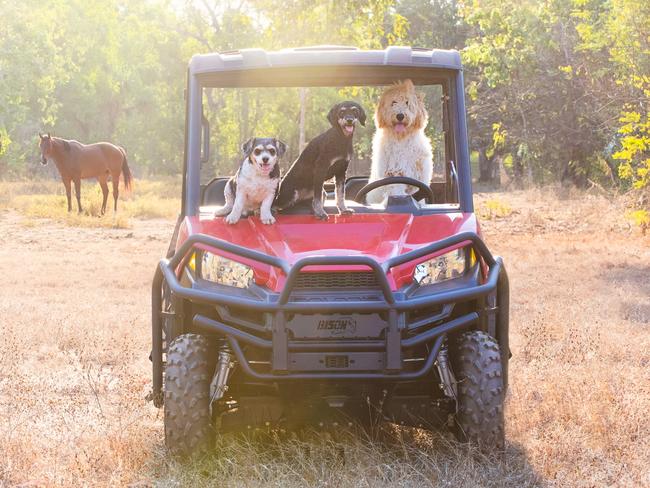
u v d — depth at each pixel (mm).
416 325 4379
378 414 4734
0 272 12633
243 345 4590
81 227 20266
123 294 10797
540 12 25609
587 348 7203
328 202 5656
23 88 31578
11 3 31031
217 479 4355
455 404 4641
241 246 4582
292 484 4320
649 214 16109
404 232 4824
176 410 4430
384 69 5441
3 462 4660
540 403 5668
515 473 4438
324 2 16703
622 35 18391
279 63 5328
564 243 15117
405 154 6617
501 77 19828
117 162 23406
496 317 5016
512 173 45688
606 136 26625
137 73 54500
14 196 28906
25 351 7555
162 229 20016
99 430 5238
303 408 4691
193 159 5250
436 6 41469
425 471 4449
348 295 4359
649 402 5684
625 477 4422
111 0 39219
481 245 4633
